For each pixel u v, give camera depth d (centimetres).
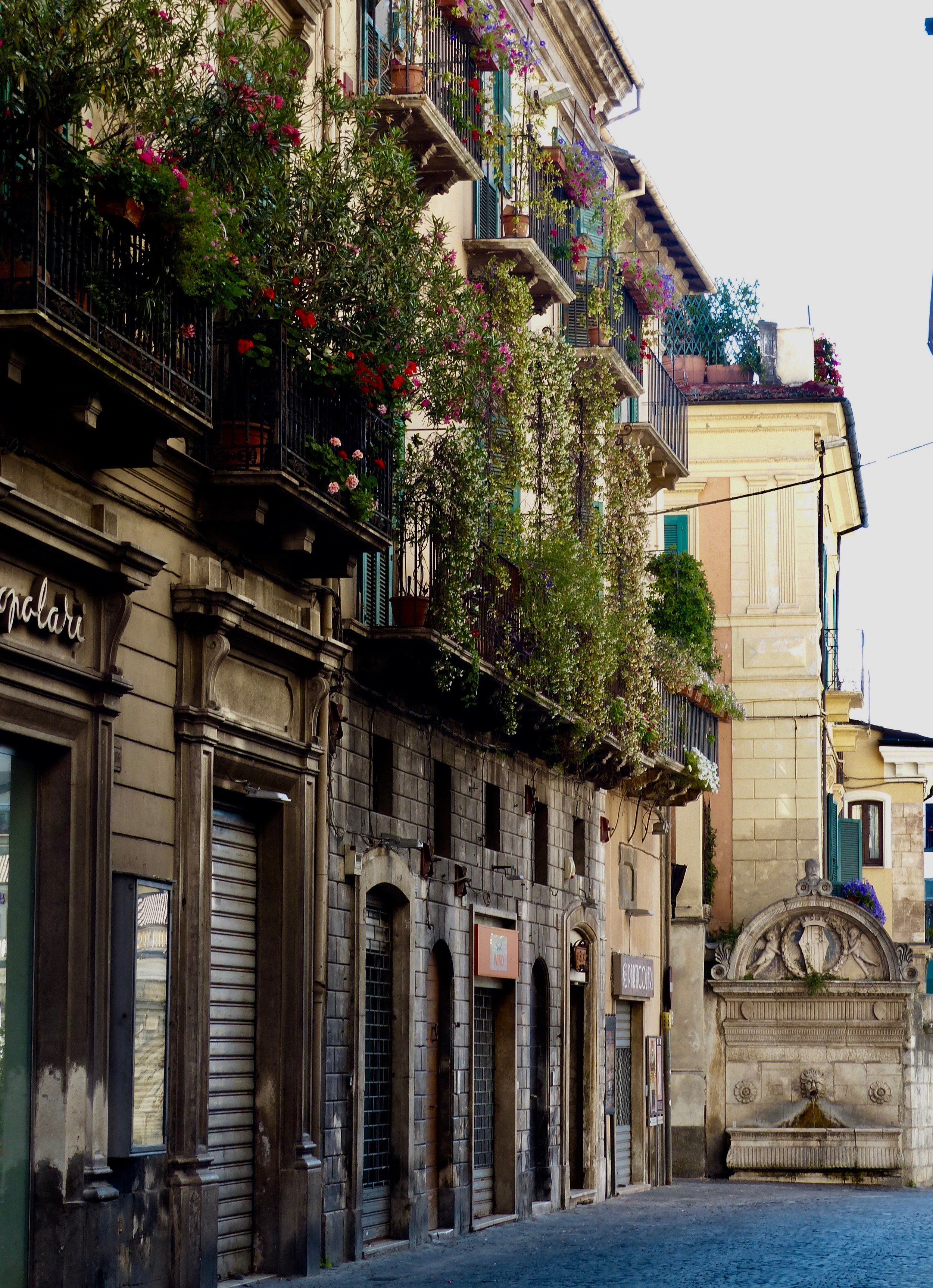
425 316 1816
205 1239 1451
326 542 1669
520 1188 2428
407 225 1708
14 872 1275
